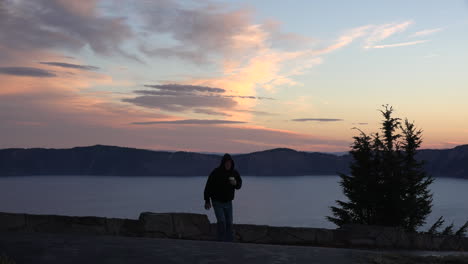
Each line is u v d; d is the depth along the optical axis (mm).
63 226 8930
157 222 9398
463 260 5766
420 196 26891
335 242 10492
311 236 10352
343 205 27312
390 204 25594
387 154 26875
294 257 5594
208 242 6531
